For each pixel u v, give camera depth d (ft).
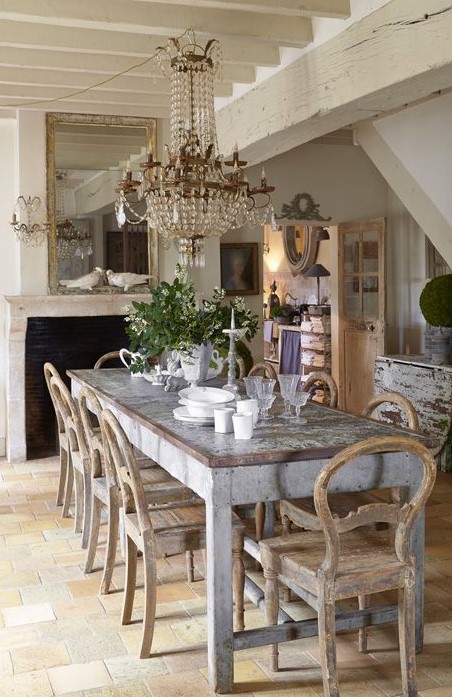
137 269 21.86
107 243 21.56
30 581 12.62
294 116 15.53
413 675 8.84
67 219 21.21
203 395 12.14
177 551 10.13
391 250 27.78
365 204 27.45
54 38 15.24
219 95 18.90
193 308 14.02
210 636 9.17
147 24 13.58
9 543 14.52
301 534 9.87
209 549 9.10
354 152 27.20
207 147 15.03
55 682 9.36
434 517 15.88
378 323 25.84
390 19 12.03
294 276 38.04
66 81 18.69
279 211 26.48
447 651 10.05
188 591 12.15
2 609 11.51
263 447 9.36
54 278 21.12
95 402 12.01
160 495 11.50
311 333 32.86
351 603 11.69
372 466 9.58
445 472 19.79
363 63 12.87
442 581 12.42
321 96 14.37
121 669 9.67
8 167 21.93
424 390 20.33
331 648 8.43
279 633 9.29
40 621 11.08
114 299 21.53
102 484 12.50
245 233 26.76
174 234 14.57
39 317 21.61
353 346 27.37
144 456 15.25
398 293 27.73
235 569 10.41
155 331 13.69
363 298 26.86
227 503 8.98
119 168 21.50
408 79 11.74
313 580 8.55
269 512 12.87
